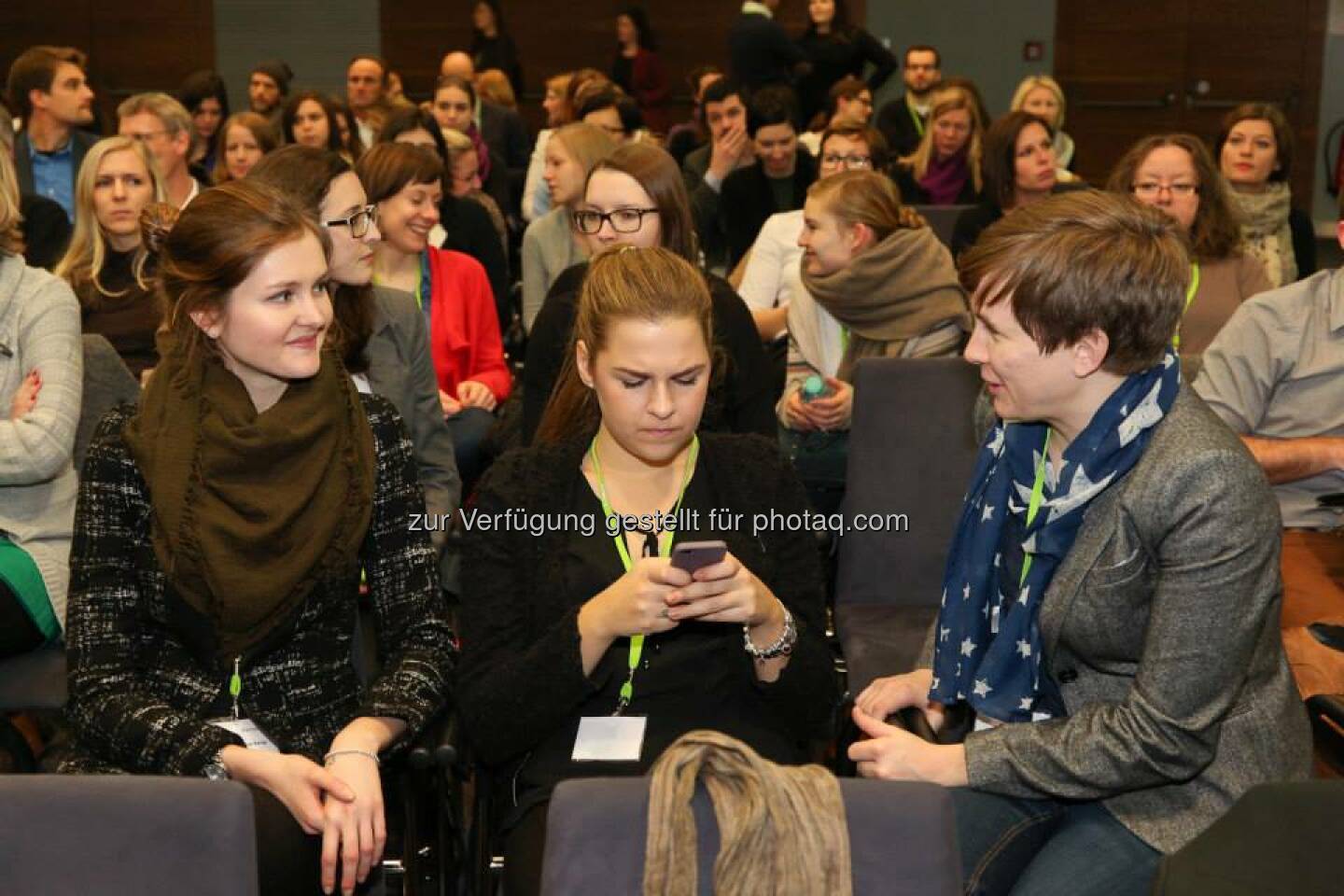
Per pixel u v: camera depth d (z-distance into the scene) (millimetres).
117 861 1207
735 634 1767
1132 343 1511
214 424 1788
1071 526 1604
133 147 3328
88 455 1815
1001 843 1617
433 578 1931
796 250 3979
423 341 2795
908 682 1874
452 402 3309
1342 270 2496
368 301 2523
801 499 1851
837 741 2193
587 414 1914
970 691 1771
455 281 3578
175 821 1210
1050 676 1666
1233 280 3289
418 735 1782
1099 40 9805
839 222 3324
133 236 3334
